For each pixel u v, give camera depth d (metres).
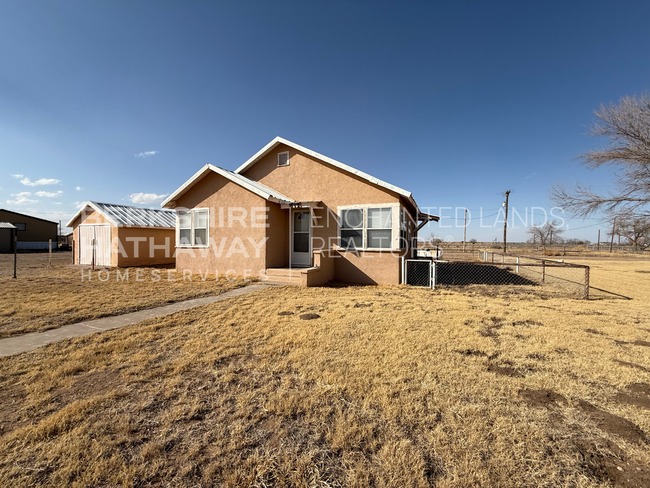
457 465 1.96
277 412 2.51
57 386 2.92
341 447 2.11
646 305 6.64
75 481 1.81
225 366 3.40
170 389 2.88
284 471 1.92
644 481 1.84
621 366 3.43
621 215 12.69
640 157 11.07
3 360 3.49
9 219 29.33
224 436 2.23
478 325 4.98
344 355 3.67
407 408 2.54
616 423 2.41
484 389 2.89
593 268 16.36
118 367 3.37
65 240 36.84
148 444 2.13
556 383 3.04
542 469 1.93
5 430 2.26
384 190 9.61
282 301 6.75
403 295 7.69
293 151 11.13
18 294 7.18
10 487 1.75
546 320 5.32
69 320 5.11
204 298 7.08
